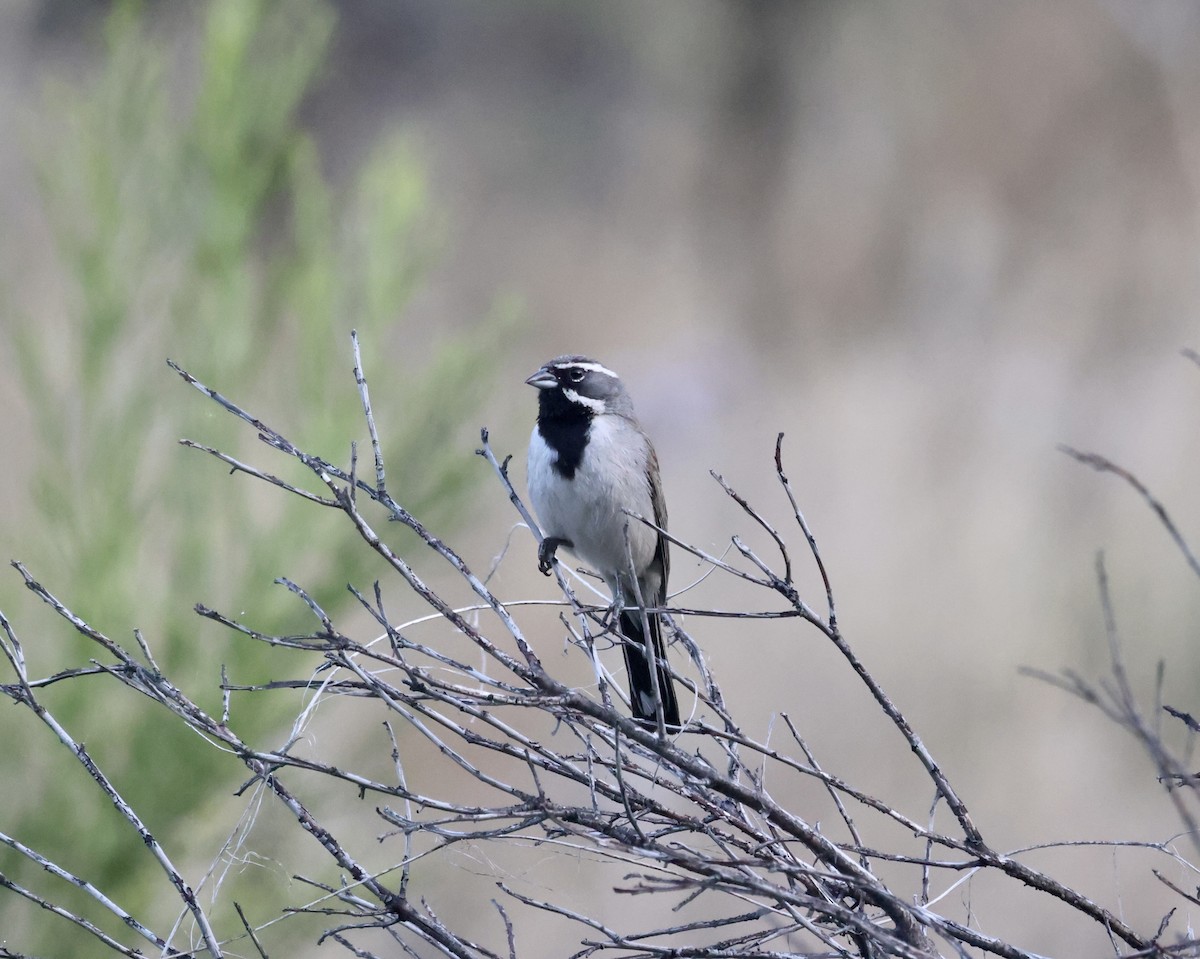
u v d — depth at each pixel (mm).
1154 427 20188
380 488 6301
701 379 23188
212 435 8703
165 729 8164
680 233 30734
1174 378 21625
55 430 8594
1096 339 23625
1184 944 5953
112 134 8945
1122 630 16438
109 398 8672
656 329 26812
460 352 9148
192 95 10453
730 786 6211
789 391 24172
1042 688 15852
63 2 28766
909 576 17812
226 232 8969
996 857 6152
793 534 19188
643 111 34719
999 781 14531
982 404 21719
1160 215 26859
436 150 32375
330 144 31234
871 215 28641
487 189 32625
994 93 29453
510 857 11352
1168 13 28531
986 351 24141
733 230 30844
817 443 21688
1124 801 14109
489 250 29656
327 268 9148
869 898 6113
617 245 30531
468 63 35094
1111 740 15039
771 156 31938
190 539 8516
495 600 6383
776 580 6176
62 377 9062
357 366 6402
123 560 8461
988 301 25594
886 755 15055
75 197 8914
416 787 11711
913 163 29656
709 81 34094
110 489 8508
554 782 11969
